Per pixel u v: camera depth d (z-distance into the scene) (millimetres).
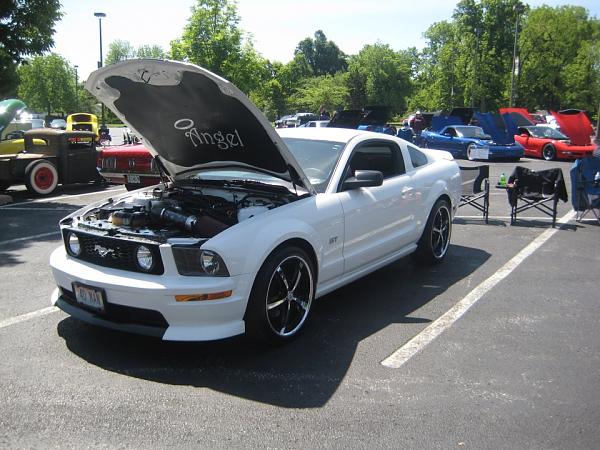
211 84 3658
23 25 10992
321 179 4496
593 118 48375
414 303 4863
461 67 47688
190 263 3432
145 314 3512
